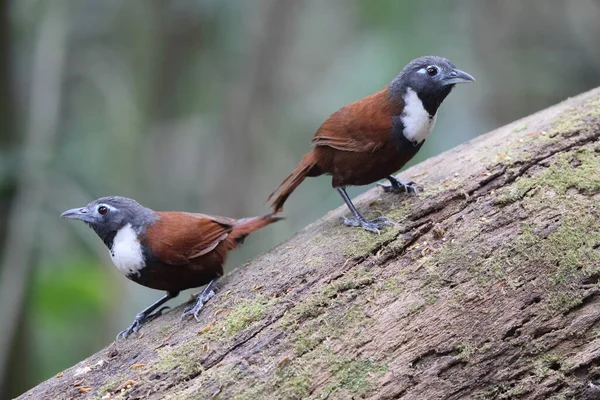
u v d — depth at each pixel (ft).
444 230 27.43
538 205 26.76
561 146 29.04
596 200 26.61
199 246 29.19
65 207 51.70
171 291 31.07
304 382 24.04
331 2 75.82
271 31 65.26
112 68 64.59
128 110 63.41
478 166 29.71
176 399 24.11
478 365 24.07
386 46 61.46
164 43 67.72
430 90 29.07
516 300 24.73
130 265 29.32
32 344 51.42
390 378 23.90
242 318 26.03
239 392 24.04
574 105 31.94
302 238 30.60
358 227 29.30
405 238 27.55
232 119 65.98
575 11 65.46
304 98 71.77
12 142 47.83
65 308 52.01
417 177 32.04
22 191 46.93
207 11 65.21
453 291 25.17
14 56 48.75
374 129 29.35
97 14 65.82
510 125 33.53
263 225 31.45
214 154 68.28
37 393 25.91
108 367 26.32
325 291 26.16
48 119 55.01
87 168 58.34
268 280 27.84
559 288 24.79
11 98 47.75
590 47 65.00
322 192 68.85
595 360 23.75
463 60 65.41
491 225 26.71
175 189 68.95
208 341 25.73
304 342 24.85
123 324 57.82
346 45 73.46
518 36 65.87
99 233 29.71
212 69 69.10
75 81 64.18
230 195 65.72
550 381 23.75
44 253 51.55
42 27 56.80
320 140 30.53
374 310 25.27
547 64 64.54
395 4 63.31
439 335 24.43
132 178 64.75
